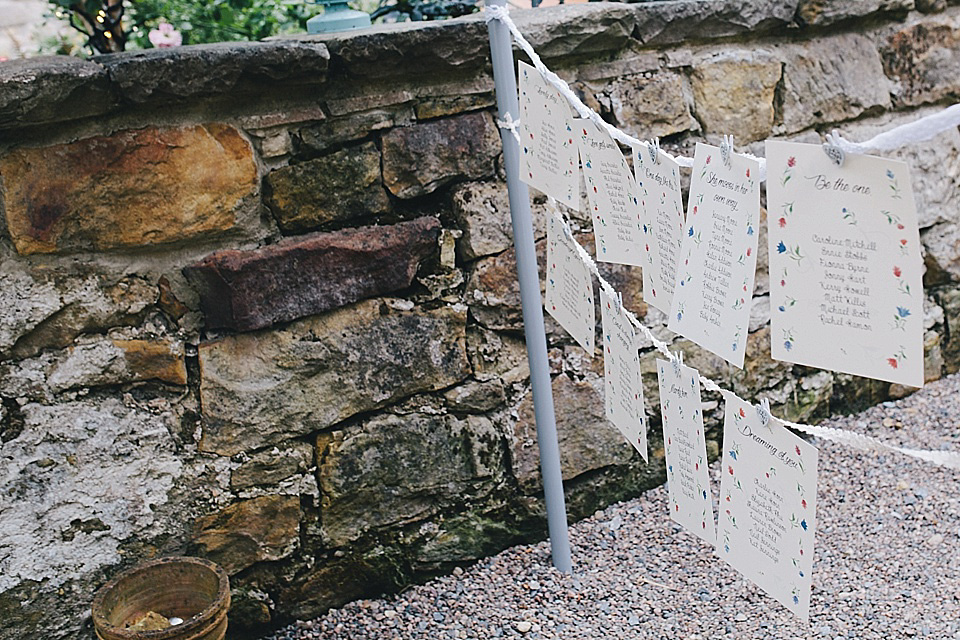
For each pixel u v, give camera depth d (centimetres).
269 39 189
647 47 225
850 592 205
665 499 244
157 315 185
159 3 276
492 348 219
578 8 213
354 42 186
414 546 217
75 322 178
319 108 191
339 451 204
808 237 96
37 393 176
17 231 169
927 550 216
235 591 200
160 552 190
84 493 182
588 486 238
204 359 189
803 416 266
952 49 274
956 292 285
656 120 228
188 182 181
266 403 195
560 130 158
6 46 361
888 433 264
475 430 219
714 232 110
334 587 211
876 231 90
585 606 209
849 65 257
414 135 201
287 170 191
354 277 198
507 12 181
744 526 117
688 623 201
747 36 240
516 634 202
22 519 176
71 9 254
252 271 186
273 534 201
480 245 212
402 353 207
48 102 161
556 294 187
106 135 173
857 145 88
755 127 243
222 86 175
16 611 177
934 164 274
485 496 223
